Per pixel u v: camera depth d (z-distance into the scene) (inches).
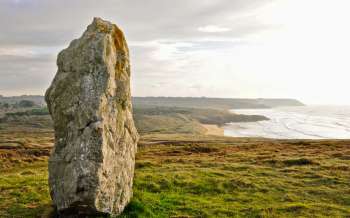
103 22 621.0
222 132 6122.1
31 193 758.5
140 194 728.3
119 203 592.7
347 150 1560.0
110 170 554.9
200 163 1310.3
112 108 573.9
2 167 1533.0
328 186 874.8
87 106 534.3
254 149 1899.6
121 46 631.8
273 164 1227.9
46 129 5861.2
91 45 567.5
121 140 597.9
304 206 696.4
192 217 628.4
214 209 678.5
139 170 1134.4
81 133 529.7
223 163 1263.5
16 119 7135.8
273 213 660.1
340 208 694.5
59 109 553.6
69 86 557.9
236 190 845.2
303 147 1850.4
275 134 5418.3
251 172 1066.7
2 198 721.6
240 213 663.8
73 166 519.5
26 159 1775.3
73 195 515.2
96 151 519.5
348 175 979.3
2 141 3324.3
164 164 1291.8
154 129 6338.6
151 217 605.0
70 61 573.6
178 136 4409.5
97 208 527.2
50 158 551.2
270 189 852.6
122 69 622.5
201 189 846.5
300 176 991.0
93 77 551.8
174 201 721.0
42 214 611.2
